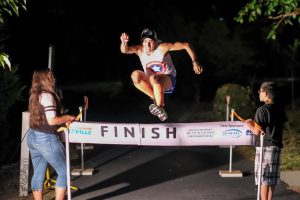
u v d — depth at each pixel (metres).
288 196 7.86
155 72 6.11
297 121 15.29
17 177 8.95
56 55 19.52
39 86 6.48
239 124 7.56
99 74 34.47
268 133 6.66
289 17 11.71
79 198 7.92
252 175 9.38
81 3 19.83
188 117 17.70
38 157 6.81
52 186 8.54
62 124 6.84
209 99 24.72
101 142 7.55
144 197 7.93
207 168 10.01
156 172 9.70
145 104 23.05
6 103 9.52
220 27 22.80
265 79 27.42
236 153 11.60
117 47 25.06
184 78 25.39
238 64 23.17
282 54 22.67
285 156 10.73
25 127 8.16
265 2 11.98
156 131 7.45
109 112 20.52
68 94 25.55
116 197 7.95
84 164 10.50
